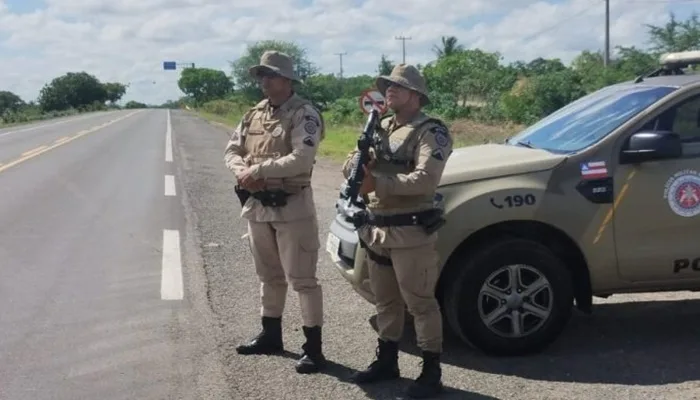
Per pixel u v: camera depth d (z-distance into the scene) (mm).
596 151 4988
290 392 4418
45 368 4777
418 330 4371
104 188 13211
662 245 4980
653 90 5359
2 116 56719
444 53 69688
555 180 4918
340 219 5477
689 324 5660
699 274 5043
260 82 4621
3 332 5449
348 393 4414
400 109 4238
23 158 18781
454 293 4863
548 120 5980
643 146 4840
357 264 4945
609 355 5023
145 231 9211
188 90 136625
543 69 53500
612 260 4961
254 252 4918
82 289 6574
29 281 6820
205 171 16578
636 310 6031
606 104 5539
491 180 4906
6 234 8922
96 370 4746
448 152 4176
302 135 4520
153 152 21750
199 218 10188
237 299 6309
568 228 4898
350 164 4375
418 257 4234
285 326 5637
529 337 4930
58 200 11656
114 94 158625
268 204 4648
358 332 5496
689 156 4992
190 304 6156
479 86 47781
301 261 4680
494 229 4926
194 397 4344
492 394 4391
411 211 4207
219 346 5188
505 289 4891
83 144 24969
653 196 4941
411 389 4352
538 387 4492
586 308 5141
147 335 5398
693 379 4598
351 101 48656
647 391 4422
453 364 4867
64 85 135125
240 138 4844
